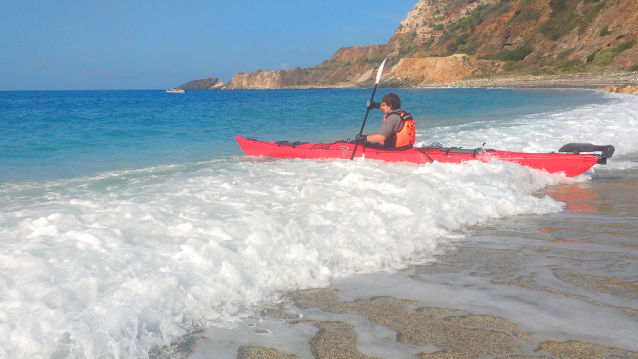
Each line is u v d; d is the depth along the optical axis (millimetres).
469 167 4980
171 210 3598
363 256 2773
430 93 42562
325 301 2258
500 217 3846
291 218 3314
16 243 2807
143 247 2701
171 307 2072
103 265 2400
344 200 3768
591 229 3469
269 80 165500
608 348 1795
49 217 3270
